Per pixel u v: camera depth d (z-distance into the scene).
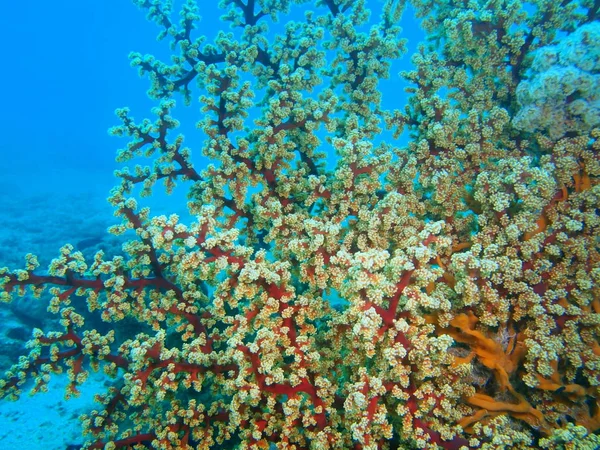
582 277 3.46
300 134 4.77
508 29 4.41
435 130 4.17
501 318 3.35
